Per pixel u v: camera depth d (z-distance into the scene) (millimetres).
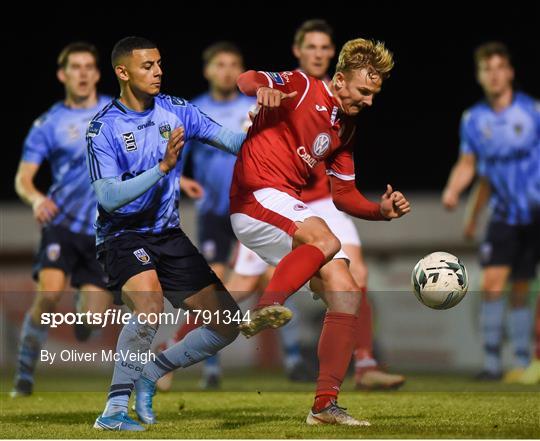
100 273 25500
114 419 16234
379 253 43750
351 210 18375
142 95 17391
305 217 16609
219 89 31094
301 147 17172
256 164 17234
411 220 43781
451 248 43500
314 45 25594
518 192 30391
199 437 14906
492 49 30766
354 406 19922
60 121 25734
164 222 17609
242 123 30984
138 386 17578
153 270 16891
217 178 30078
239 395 23281
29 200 25281
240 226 17297
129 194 16188
